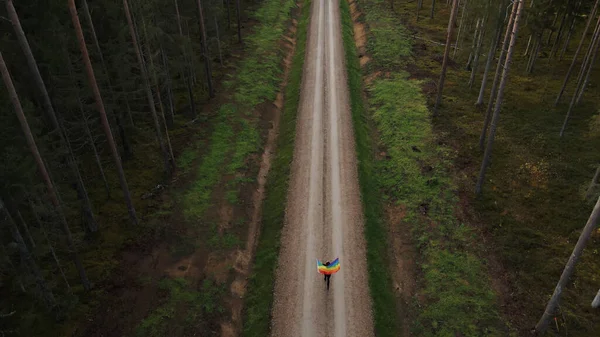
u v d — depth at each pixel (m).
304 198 25.45
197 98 35.94
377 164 29.08
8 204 17.23
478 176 26.16
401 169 28.00
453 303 18.86
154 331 17.69
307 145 30.52
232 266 21.41
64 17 20.70
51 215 17.80
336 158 29.00
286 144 31.25
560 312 18.03
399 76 40.03
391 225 23.98
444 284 19.86
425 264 21.08
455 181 26.44
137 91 24.91
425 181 26.61
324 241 22.36
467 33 44.66
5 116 16.83
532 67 40.50
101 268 20.22
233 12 54.53
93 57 24.08
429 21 54.78
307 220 23.78
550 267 20.25
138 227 22.72
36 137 18.05
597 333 17.23
